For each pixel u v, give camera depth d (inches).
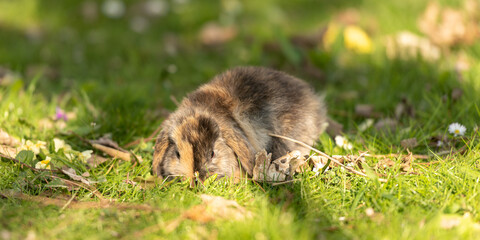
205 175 220.5
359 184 220.7
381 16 498.9
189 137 222.1
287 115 255.4
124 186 221.1
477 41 410.6
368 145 264.5
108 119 306.2
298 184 220.1
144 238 179.5
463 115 289.1
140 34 524.4
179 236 181.3
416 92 336.8
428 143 262.1
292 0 599.8
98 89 361.4
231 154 233.6
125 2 613.6
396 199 201.6
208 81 282.4
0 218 189.3
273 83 266.1
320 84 385.7
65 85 385.7
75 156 248.2
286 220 186.7
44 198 204.7
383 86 359.9
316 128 273.1
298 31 506.3
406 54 396.8
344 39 411.5
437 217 183.5
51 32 537.6
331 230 186.1
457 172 221.9
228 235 177.6
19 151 246.4
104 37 514.9
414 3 510.9
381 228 183.3
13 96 316.8
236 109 243.9
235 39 493.0
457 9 458.6
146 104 333.4
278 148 249.1
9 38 509.7
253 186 225.6
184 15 561.3
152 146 269.0
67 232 183.3
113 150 255.9
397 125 289.7
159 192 217.5
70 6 609.0
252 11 576.1
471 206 196.1
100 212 196.2
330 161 230.1
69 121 307.6
